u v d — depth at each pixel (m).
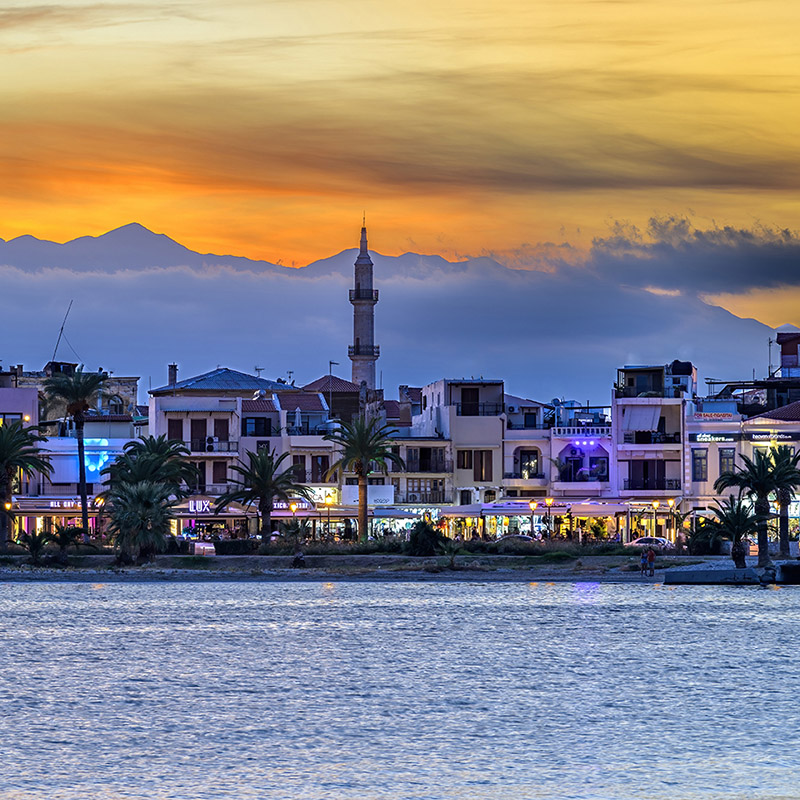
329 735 156.12
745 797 130.38
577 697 178.75
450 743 152.25
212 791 133.00
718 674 195.62
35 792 132.38
